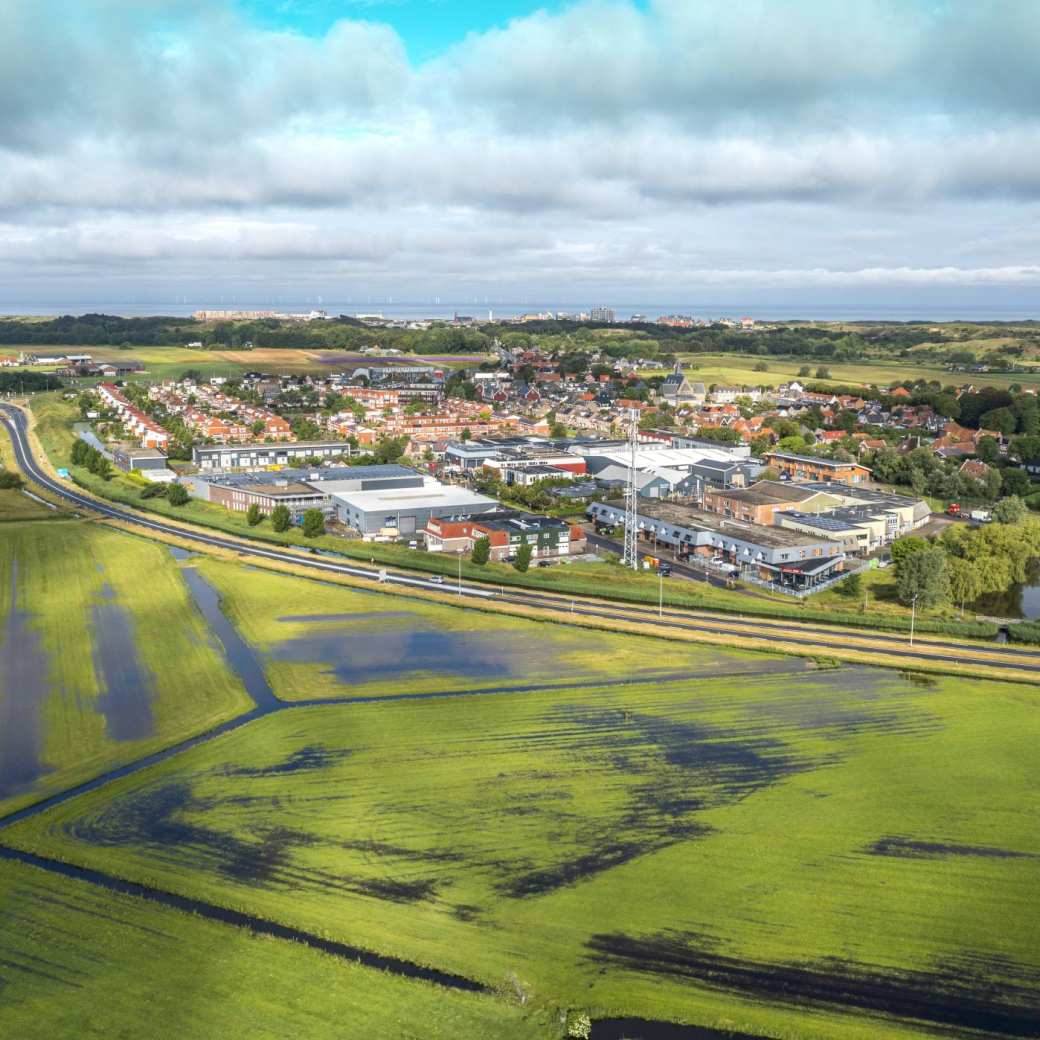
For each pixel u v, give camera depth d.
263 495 193.25
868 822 75.25
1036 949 60.44
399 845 71.31
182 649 113.06
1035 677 107.00
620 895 65.62
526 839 72.31
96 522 184.88
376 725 92.62
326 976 57.50
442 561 156.62
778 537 161.50
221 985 56.50
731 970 58.59
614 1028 54.28
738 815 76.12
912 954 59.97
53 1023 53.03
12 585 139.62
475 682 104.69
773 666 110.94
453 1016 54.59
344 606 132.75
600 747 88.25
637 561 161.25
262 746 87.56
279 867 68.31
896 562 156.00
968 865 69.44
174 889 65.25
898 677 107.62
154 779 80.94
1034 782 81.94
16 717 93.44
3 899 64.12
